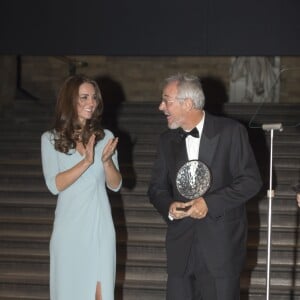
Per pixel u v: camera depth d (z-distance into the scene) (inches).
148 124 399.2
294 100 575.5
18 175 338.0
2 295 276.2
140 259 289.9
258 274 275.1
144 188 329.1
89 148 178.1
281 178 330.3
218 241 180.7
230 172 183.0
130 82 590.2
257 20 335.0
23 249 298.4
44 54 345.1
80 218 184.1
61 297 185.0
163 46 339.0
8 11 344.5
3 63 473.4
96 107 187.6
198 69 585.6
